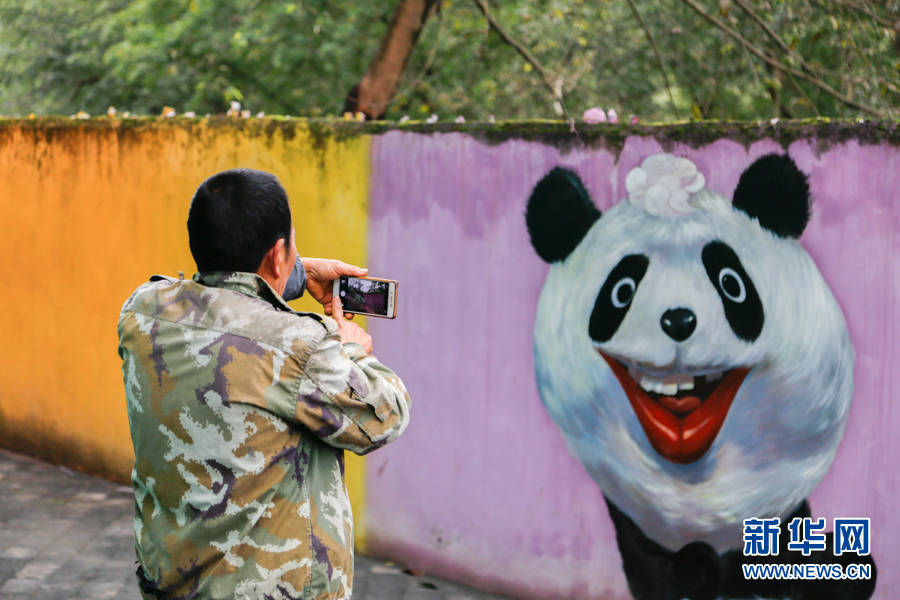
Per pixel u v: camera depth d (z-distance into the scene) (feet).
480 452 14.71
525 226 13.97
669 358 12.87
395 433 6.81
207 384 6.41
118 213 19.31
